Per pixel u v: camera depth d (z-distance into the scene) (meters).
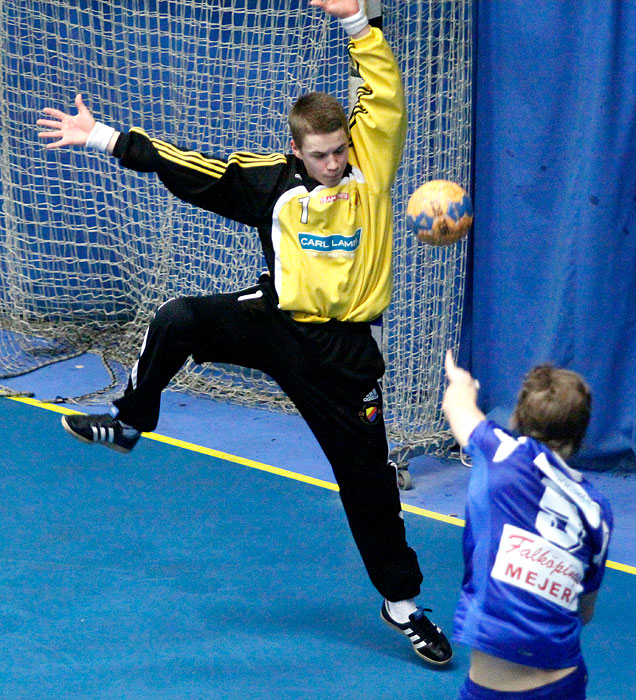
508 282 15.09
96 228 20.81
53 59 20.16
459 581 11.76
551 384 7.03
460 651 10.47
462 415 7.26
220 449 16.00
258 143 17.70
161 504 13.79
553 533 6.91
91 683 9.74
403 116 9.19
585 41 13.74
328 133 8.60
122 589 11.55
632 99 13.63
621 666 10.00
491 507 6.99
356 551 12.48
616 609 11.09
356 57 9.06
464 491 14.46
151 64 18.69
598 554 7.08
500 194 14.92
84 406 17.61
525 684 7.05
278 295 9.28
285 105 17.09
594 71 13.66
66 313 21.55
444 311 15.39
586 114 13.88
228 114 18.08
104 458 15.38
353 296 9.34
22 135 20.80
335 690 9.70
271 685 9.77
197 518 13.38
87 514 13.47
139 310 20.58
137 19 18.92
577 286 14.40
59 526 13.12
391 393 16.19
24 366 19.69
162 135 19.06
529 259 14.88
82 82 19.94
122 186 20.06
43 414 17.19
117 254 20.69
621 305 14.37
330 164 8.76
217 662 10.13
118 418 9.80
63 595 11.41
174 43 18.56
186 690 9.65
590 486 7.18
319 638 10.62
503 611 6.93
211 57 18.00
